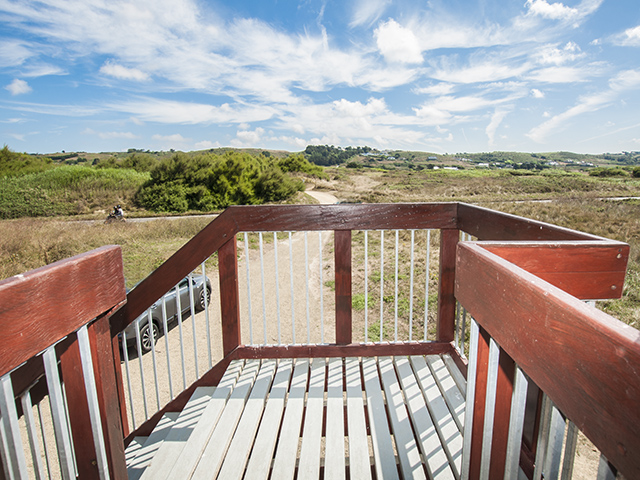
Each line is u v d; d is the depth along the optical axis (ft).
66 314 2.83
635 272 21.65
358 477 5.42
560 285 3.67
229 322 8.15
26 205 72.69
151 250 35.19
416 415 6.43
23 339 2.40
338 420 6.57
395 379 7.51
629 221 44.50
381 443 6.00
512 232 5.78
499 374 2.95
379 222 8.00
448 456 5.51
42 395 4.90
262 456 5.81
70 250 35.35
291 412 6.75
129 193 82.74
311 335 16.03
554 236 4.67
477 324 3.12
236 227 7.87
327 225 7.96
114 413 3.67
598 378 1.61
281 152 469.57
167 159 81.10
